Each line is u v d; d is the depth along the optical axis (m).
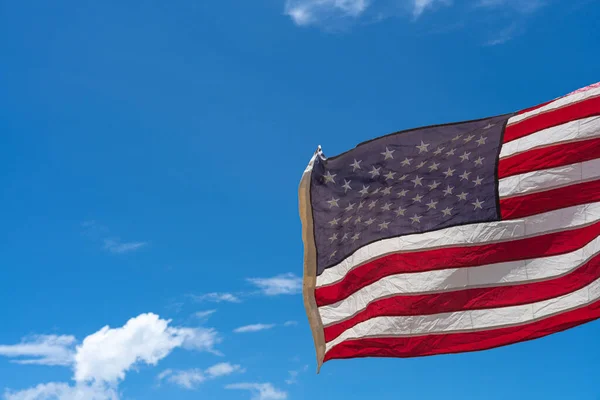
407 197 19.00
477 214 18.16
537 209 17.72
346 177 19.75
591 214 17.25
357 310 18.91
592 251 16.92
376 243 18.97
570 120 18.03
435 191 18.80
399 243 18.66
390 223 18.94
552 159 17.88
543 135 18.16
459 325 17.55
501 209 17.98
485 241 17.88
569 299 16.83
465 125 19.03
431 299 17.89
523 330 17.00
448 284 17.88
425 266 18.22
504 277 17.50
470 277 17.72
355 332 18.77
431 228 18.50
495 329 17.22
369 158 19.59
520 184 17.98
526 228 17.70
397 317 18.08
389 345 18.05
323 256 19.62
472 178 18.50
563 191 17.61
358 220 19.38
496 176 18.28
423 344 17.69
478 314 17.45
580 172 17.61
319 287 19.53
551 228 17.50
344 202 19.62
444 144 19.06
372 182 19.47
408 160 19.25
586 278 16.83
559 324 16.73
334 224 19.62
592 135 17.72
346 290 19.19
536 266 17.33
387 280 18.48
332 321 19.19
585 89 18.20
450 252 18.11
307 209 19.88
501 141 18.58
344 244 19.45
